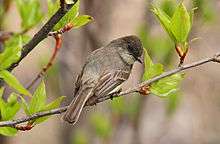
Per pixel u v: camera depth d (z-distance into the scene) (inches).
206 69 855.1
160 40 520.4
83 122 582.6
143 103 560.4
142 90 360.2
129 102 557.3
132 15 793.6
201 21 487.8
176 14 353.7
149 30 527.5
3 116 348.5
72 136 574.9
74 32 552.4
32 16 390.6
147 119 826.8
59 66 546.3
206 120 869.8
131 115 557.6
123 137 580.1
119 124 566.6
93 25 555.5
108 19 573.0
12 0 423.8
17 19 649.0
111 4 602.9
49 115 339.9
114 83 403.5
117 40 442.9
